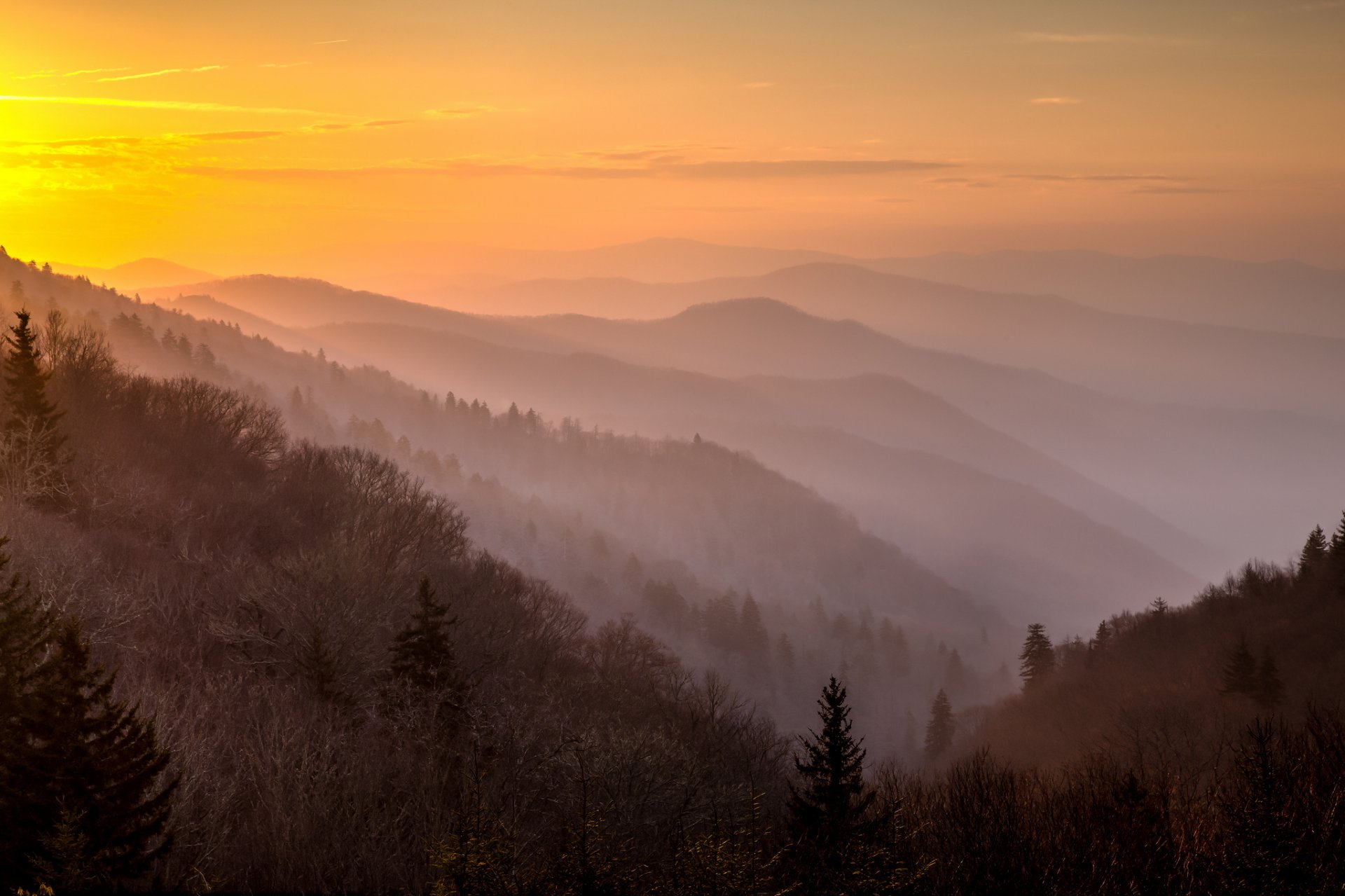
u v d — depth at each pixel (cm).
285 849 1697
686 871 1125
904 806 1298
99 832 1250
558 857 1170
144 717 1950
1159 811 1154
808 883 1134
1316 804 1012
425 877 1658
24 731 1252
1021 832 1173
